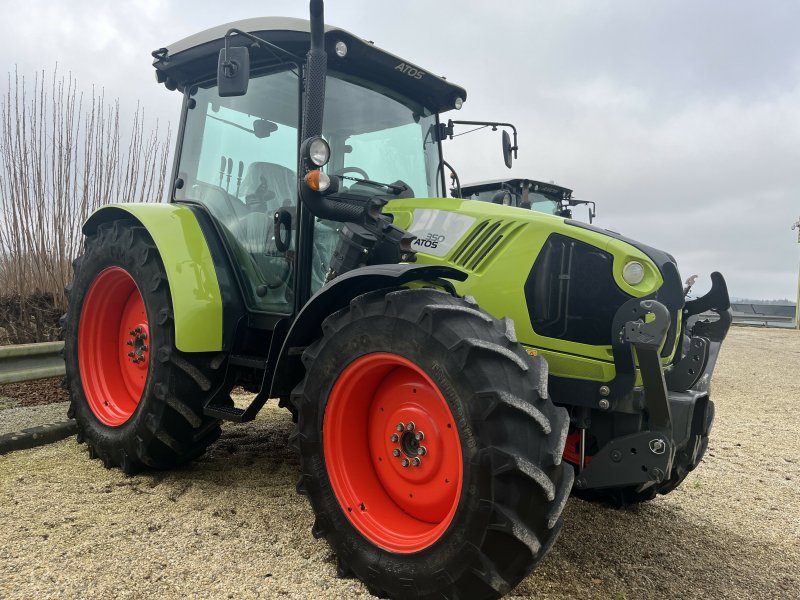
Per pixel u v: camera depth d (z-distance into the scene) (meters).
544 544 1.97
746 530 3.02
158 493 3.04
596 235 2.52
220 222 3.49
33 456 3.56
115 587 2.11
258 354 3.35
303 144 2.69
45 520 2.63
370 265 2.63
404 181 3.50
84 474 3.28
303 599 2.10
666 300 2.45
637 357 2.23
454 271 2.44
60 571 2.20
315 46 2.72
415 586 2.04
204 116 3.73
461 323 2.10
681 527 3.02
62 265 6.34
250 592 2.13
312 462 2.38
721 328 2.96
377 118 3.41
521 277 2.57
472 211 2.79
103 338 3.68
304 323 2.53
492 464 1.91
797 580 2.49
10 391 5.00
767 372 9.22
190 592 2.10
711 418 2.82
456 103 3.69
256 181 3.34
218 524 2.67
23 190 6.27
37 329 6.20
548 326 2.54
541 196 11.32
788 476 3.91
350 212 2.82
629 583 2.39
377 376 2.37
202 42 3.39
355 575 2.27
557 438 1.97
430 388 2.23
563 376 2.48
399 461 2.34
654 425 2.27
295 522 2.73
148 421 3.12
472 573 1.93
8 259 6.36
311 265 3.12
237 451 3.84
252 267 3.35
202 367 3.16
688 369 2.56
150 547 2.42
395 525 2.28
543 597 2.22
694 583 2.43
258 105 3.36
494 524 1.89
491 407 1.93
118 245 3.46
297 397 2.46
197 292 3.13
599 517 3.11
